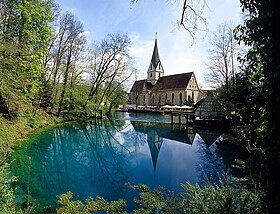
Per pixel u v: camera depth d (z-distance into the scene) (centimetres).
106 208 725
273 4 269
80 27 3048
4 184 550
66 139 2000
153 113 4988
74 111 3216
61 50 2814
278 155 280
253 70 350
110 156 1528
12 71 1544
